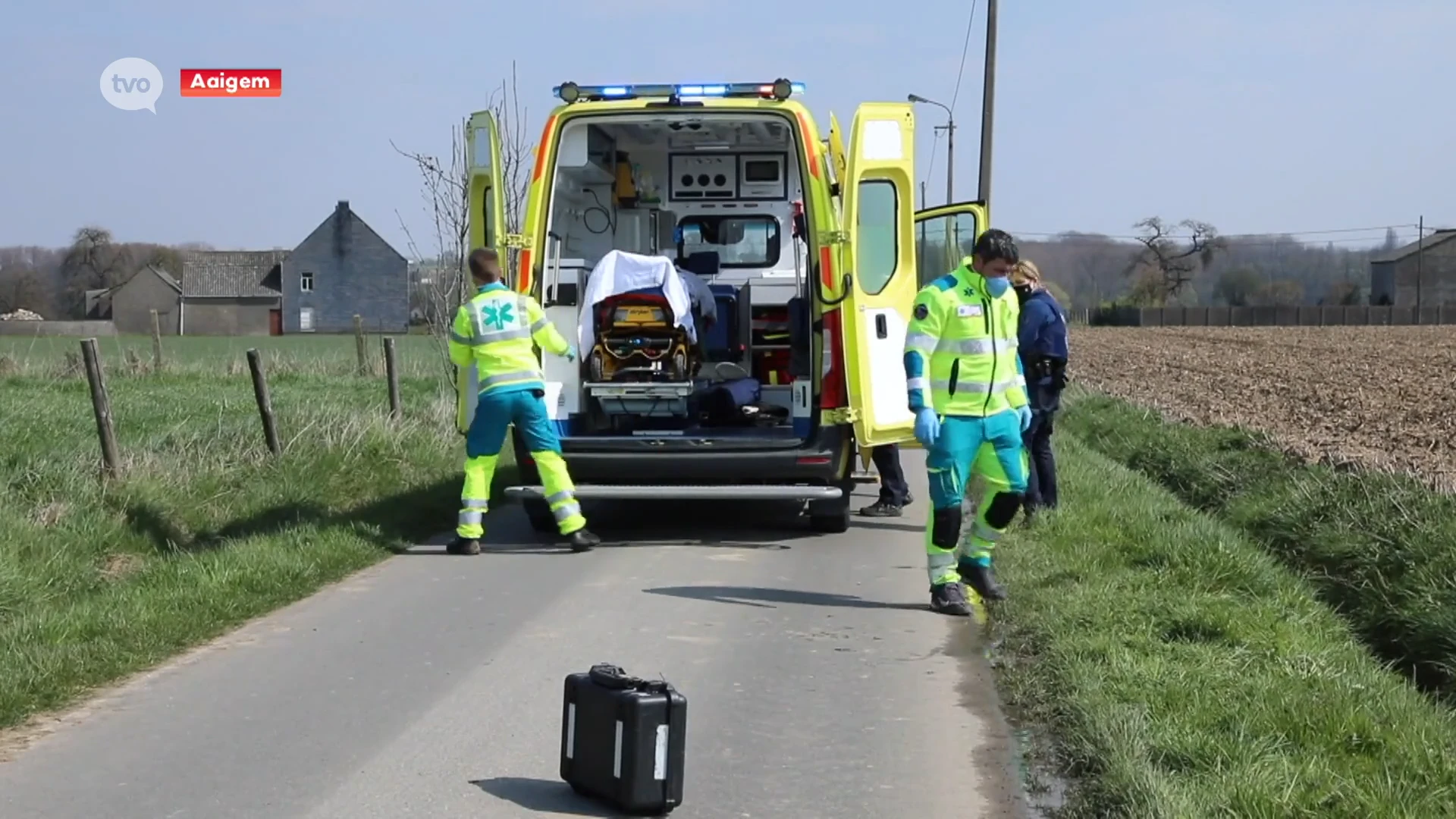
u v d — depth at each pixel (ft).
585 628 23.40
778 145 38.29
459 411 32.04
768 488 30.86
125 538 29.35
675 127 35.94
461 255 60.85
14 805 15.24
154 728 18.01
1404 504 29.76
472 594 26.22
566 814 15.14
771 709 18.99
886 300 31.37
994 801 15.61
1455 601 23.24
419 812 15.12
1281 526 32.58
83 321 242.37
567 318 32.91
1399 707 17.94
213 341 181.37
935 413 24.41
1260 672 19.33
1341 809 14.19
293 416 42.50
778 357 36.27
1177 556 26.48
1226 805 14.17
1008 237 24.40
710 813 15.23
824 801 15.61
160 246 291.99
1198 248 345.92
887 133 31.14
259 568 26.40
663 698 15.11
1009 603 24.35
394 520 33.32
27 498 30.45
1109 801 14.75
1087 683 18.35
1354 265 361.10
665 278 32.35
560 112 31.71
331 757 16.90
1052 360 32.32
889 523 35.19
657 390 31.65
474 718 18.47
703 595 26.20
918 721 18.48
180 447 36.99
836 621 24.12
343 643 22.40
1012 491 24.54
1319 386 88.99
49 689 19.21
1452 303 318.04
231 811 15.08
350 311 272.31
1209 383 93.86
